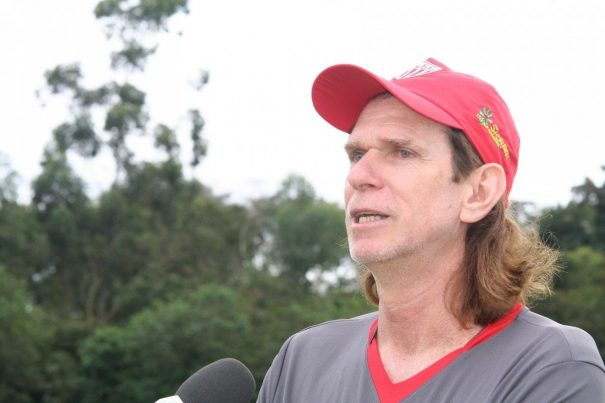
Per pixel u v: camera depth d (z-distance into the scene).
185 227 91.88
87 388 67.19
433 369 3.90
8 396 64.62
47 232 83.12
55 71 94.81
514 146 4.21
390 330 4.09
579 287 74.94
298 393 4.31
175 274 84.44
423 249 3.93
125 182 93.19
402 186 3.92
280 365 4.52
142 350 65.25
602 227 90.19
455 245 4.04
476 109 4.06
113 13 96.56
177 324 66.00
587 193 91.62
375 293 4.57
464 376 3.83
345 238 5.11
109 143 93.38
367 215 3.98
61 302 83.06
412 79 4.14
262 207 104.62
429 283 4.00
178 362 65.31
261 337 68.50
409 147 3.96
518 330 3.93
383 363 4.09
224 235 94.94
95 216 86.69
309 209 96.56
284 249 94.50
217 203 99.19
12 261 80.44
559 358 3.70
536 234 4.36
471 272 4.01
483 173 4.05
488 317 3.95
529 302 4.60
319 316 72.44
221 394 4.12
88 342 67.12
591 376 3.66
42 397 67.25
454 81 4.11
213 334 65.81
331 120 4.50
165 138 93.62
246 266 85.69
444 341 3.99
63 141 92.88
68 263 84.12
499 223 4.09
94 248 84.69
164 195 93.00
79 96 95.12
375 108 4.13
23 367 65.50
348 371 4.16
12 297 68.88
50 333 70.00
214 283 78.00
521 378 3.71
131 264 85.38
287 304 80.94
